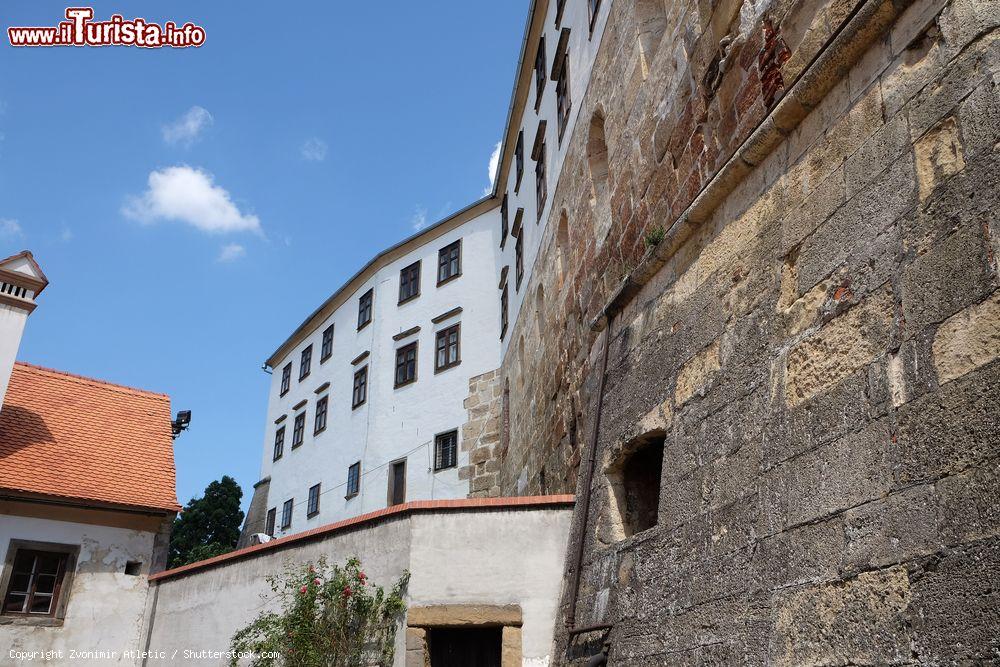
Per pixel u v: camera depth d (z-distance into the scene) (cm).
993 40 406
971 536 347
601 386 844
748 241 606
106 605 1427
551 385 1350
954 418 374
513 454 1909
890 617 380
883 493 405
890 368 423
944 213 412
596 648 691
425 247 2866
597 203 1158
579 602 768
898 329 425
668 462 644
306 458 3155
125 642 1410
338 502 2819
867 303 455
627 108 989
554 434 1283
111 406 1783
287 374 3619
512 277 2148
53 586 1416
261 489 3538
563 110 1473
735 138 672
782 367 520
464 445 2391
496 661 888
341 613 928
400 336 2770
